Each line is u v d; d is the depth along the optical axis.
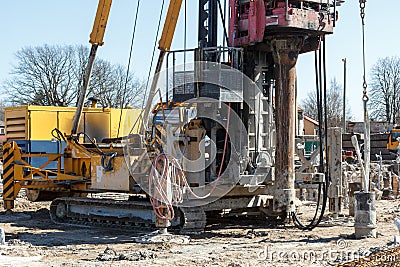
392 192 23.23
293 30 13.54
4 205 17.53
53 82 53.91
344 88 48.91
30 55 53.84
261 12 13.59
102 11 15.40
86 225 15.23
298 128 16.95
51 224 15.57
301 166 15.10
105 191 14.85
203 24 14.91
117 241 12.69
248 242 12.38
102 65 52.94
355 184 15.95
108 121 18.95
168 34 14.81
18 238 13.27
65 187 16.41
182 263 10.26
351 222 14.94
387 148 49.69
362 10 12.01
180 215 13.47
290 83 13.79
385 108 74.25
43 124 18.55
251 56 14.40
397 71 73.88
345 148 48.97
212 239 12.74
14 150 17.38
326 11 13.82
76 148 16.31
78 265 10.11
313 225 13.71
